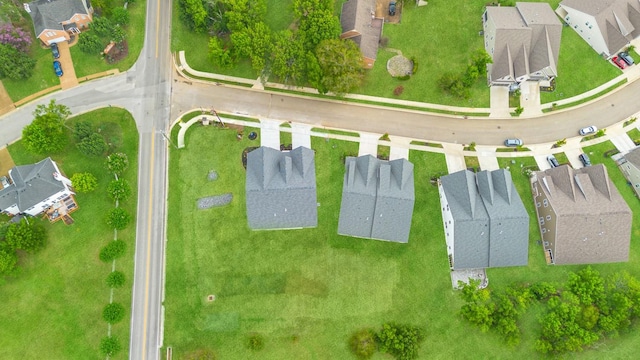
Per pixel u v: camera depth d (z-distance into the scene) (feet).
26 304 209.36
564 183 219.61
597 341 207.82
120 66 246.27
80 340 206.80
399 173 219.20
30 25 246.68
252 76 246.47
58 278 212.84
